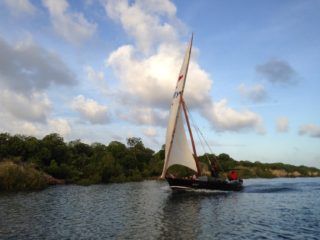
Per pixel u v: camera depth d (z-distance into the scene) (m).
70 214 35.31
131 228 28.45
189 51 60.44
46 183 73.06
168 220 31.98
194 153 61.00
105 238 25.12
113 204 43.12
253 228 28.48
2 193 56.94
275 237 25.34
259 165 159.62
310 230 27.69
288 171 165.75
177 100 59.25
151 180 104.69
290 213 36.06
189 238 25.14
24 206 40.84
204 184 55.97
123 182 92.94
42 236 25.73
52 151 100.94
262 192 59.03
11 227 28.73
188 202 44.62
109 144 132.75
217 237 25.38
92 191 61.72
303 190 63.66
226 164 134.00
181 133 58.56
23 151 93.12
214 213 35.94
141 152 137.75
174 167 91.38
